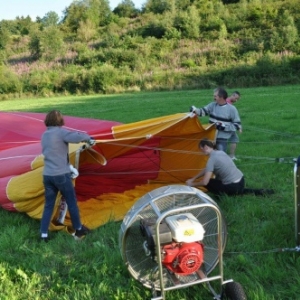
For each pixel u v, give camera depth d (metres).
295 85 36.19
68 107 27.53
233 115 8.65
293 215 6.18
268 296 4.16
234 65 43.84
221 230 4.04
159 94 34.59
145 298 4.30
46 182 5.71
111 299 4.31
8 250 5.53
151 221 4.07
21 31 97.75
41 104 32.25
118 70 47.03
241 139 12.33
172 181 8.32
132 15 89.00
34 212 6.34
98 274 4.76
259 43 49.66
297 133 12.82
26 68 56.59
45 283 4.72
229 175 6.87
